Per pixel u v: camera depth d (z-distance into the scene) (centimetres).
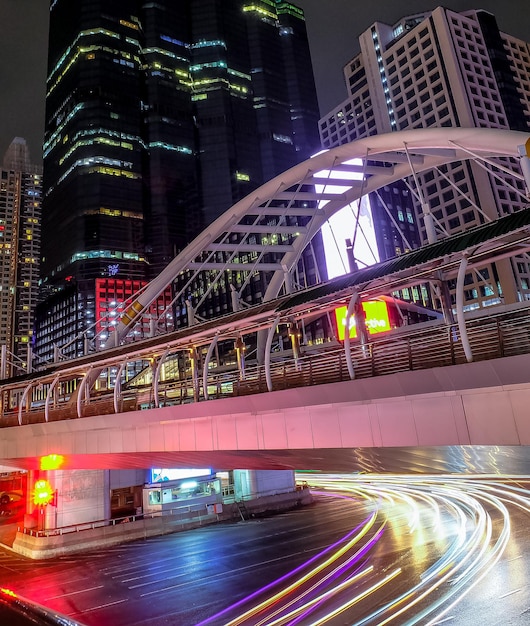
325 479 8231
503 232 1734
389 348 1897
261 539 4222
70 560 4041
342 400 1969
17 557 4284
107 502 4850
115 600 2947
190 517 5034
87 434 3303
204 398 2552
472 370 1603
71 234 19050
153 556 3962
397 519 4350
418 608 2225
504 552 2906
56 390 3966
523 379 1496
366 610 2281
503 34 13600
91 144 19538
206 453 2592
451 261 1995
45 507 4528
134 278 19150
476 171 10944
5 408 4791
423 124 12669
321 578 2936
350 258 3033
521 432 1510
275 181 5247
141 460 3309
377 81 14300
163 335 3378
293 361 2267
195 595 2912
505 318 1684
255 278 12988
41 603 2978
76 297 18238
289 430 2156
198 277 15275
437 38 12375
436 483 6488
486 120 11975
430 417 1728
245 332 2838
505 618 2017
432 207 11775
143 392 3130
